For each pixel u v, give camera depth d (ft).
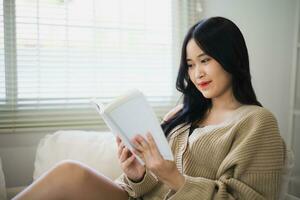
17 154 5.71
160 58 6.46
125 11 6.15
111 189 3.82
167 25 6.46
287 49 7.29
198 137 3.73
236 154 3.27
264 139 3.32
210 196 3.14
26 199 3.41
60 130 5.69
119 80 6.18
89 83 5.99
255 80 7.11
